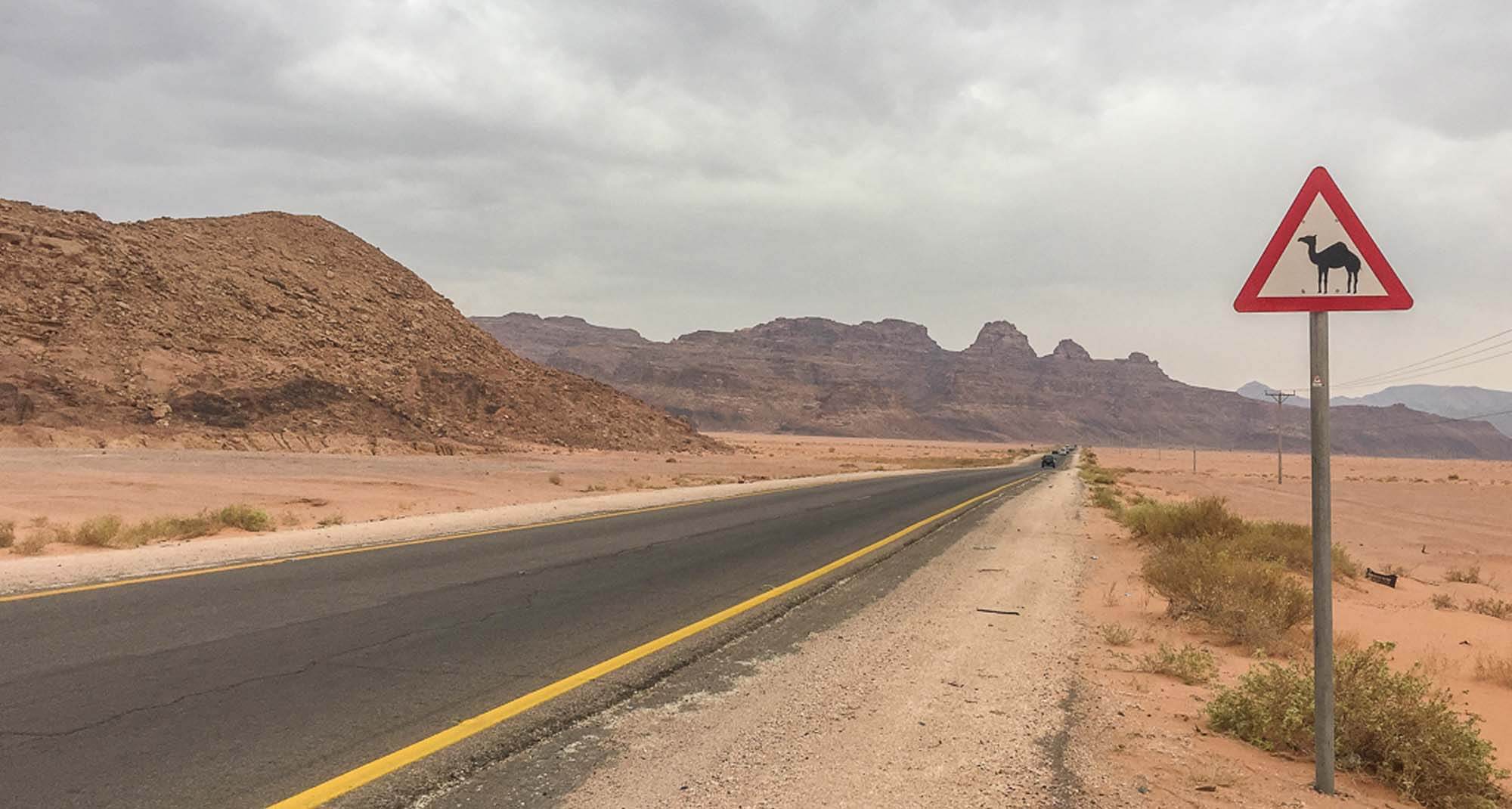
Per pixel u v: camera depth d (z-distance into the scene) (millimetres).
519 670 6543
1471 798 4820
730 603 9500
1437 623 10984
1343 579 14570
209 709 5434
